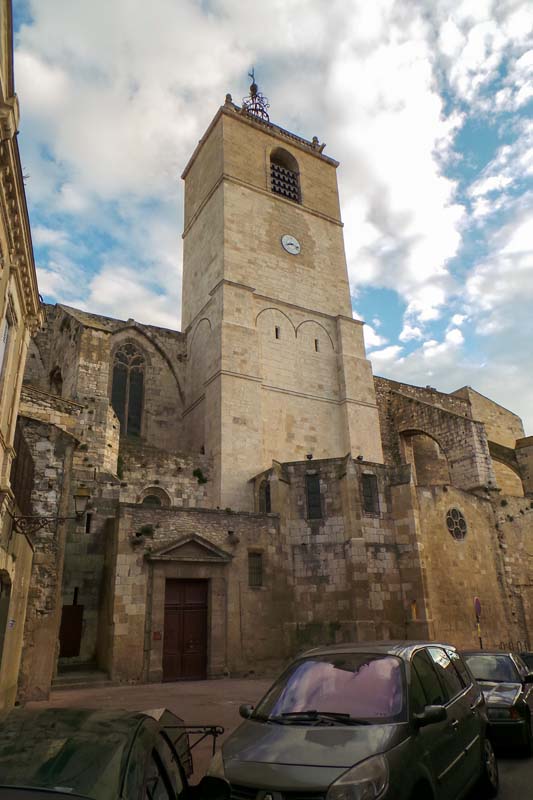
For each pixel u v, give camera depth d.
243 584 22.42
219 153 39.12
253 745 5.35
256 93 48.72
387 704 5.74
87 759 3.92
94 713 4.97
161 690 17.53
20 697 15.37
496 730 9.55
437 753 5.71
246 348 32.81
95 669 20.06
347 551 24.19
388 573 24.44
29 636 15.98
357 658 6.62
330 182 43.78
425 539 26.16
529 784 8.02
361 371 36.78
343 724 5.49
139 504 21.42
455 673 7.75
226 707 14.13
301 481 25.92
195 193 42.44
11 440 11.59
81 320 29.59
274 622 22.77
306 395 34.72
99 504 22.98
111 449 26.75
